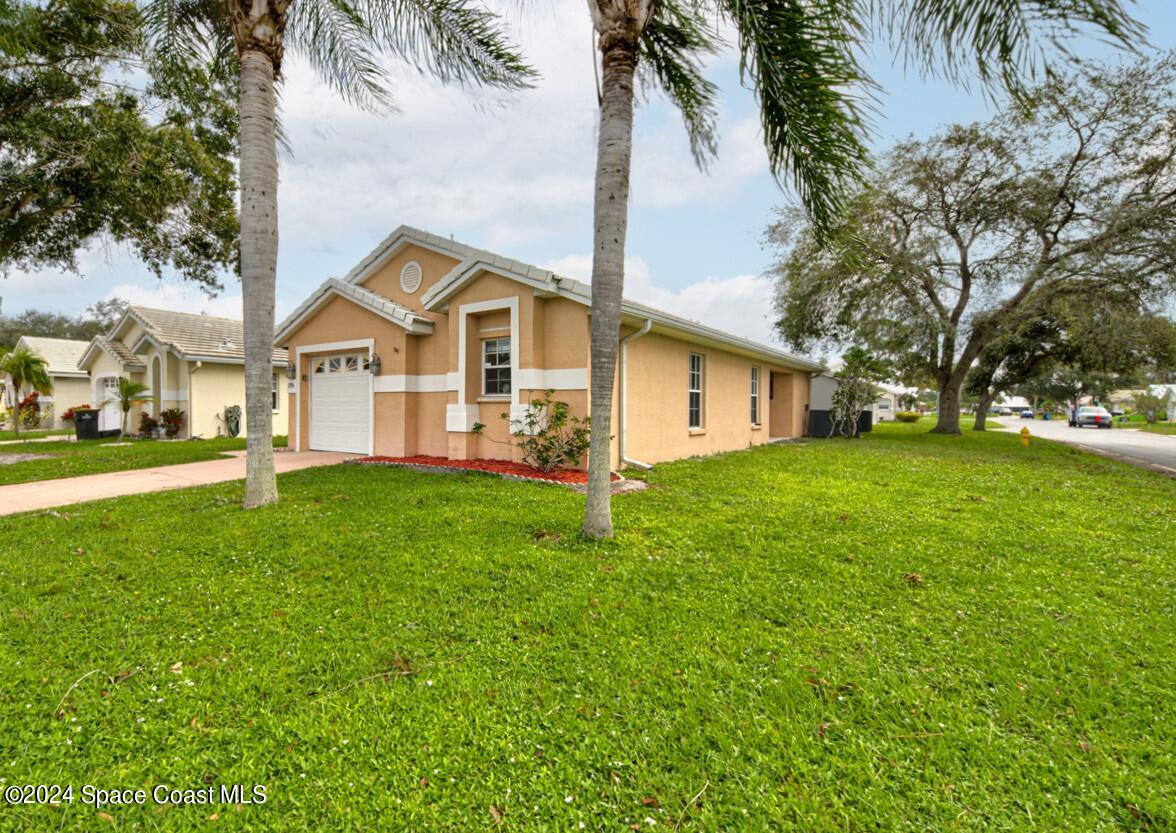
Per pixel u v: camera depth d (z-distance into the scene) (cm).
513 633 323
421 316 1080
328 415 1216
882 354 1986
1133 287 1548
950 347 2030
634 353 981
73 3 882
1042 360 2411
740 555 467
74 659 289
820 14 457
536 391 887
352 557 452
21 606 354
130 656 294
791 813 194
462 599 371
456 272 944
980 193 1727
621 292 529
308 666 286
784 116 514
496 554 457
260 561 443
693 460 1102
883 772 213
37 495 732
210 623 334
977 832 185
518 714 247
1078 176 1608
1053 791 204
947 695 264
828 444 1594
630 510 627
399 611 351
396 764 215
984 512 646
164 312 1958
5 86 909
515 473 838
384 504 639
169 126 1087
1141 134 1459
